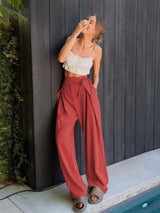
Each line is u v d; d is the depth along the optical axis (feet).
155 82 10.72
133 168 9.16
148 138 10.87
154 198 8.37
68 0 7.28
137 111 10.16
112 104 9.15
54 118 7.54
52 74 7.27
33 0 6.57
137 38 9.57
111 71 8.88
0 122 7.77
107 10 8.37
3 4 7.88
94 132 7.00
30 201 6.99
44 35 6.93
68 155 6.84
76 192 6.71
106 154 9.29
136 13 9.35
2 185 7.91
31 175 7.65
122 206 7.61
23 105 7.53
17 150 7.88
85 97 6.95
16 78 7.66
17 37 7.34
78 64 6.77
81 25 6.20
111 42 8.69
